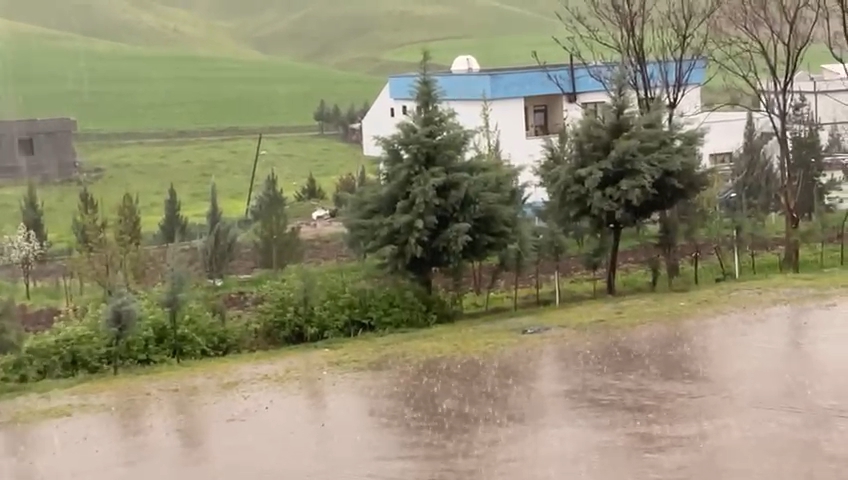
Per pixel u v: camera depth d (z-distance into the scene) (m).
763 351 12.20
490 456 8.74
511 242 15.30
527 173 24.80
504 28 105.81
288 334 14.20
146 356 13.18
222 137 53.62
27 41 72.50
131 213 21.00
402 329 14.66
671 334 13.45
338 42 106.81
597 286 17.59
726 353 12.20
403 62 91.25
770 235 20.94
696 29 24.02
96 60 71.06
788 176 19.61
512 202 15.73
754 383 10.73
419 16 111.19
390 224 14.84
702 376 11.17
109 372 12.80
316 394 11.25
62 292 18.81
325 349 13.62
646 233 19.81
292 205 30.67
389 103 34.00
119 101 60.62
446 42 98.81
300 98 67.75
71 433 10.11
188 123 56.88
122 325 12.97
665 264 18.62
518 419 9.86
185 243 22.61
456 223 14.88
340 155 48.78
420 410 10.38
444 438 9.34
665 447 8.72
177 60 78.00
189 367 12.89
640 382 11.05
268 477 8.50
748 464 8.16
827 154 26.44
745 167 23.89
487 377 11.65
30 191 26.45
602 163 16.25
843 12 19.88
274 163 46.56
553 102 27.52
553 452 8.75
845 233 21.06
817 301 15.12
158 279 17.89
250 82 72.62
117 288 14.91
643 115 17.03
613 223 16.70
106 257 17.39
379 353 13.17
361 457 8.91
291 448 9.29
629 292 16.98
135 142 50.62
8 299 14.66
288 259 19.98
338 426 9.94
